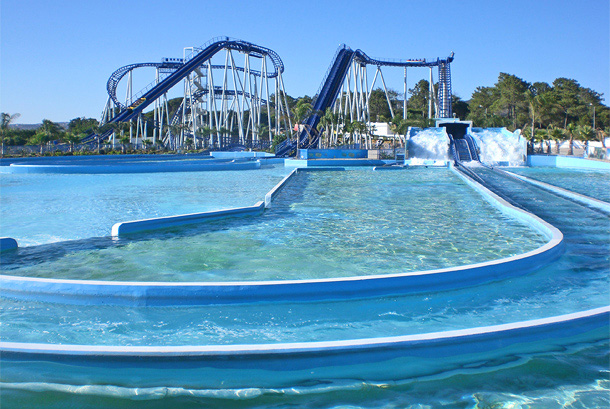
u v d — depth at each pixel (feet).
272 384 14.08
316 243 32.94
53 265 27.22
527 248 31.63
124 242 33.19
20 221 41.86
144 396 13.37
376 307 20.34
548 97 192.75
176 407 12.89
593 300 21.15
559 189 64.08
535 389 13.66
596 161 116.47
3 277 21.49
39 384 13.89
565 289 22.65
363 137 211.41
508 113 280.31
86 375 14.38
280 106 221.66
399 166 116.06
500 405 12.89
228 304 20.51
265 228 38.50
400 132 179.32
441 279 22.35
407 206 51.83
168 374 14.34
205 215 41.19
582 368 14.76
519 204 54.03
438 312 19.81
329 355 14.64
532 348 16.10
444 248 31.60
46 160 123.03
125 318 19.15
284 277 24.64
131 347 14.55
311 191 66.49
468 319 19.10
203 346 14.60
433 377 14.39
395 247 31.78
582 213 47.32
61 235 35.70
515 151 129.49
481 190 63.62
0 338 17.21
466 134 139.23
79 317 19.24
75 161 128.26
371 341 14.94
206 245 32.22
